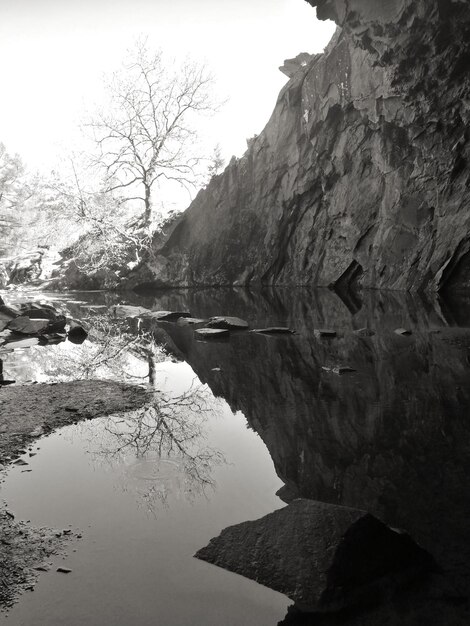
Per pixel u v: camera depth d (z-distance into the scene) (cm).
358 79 2089
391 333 969
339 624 195
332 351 809
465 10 1254
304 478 334
